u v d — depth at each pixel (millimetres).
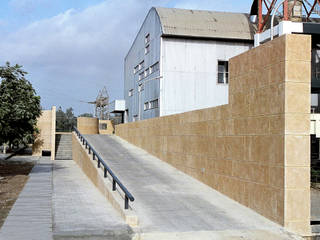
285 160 9680
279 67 10062
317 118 17219
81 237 8500
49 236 8352
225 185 13219
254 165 11227
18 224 9297
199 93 28719
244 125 11906
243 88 12023
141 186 14633
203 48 28766
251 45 29359
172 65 28422
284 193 9648
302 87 9852
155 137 22469
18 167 22016
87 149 20312
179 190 14055
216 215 10758
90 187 15398
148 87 32875
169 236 8836
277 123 10078
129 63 43219
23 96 16578
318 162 18719
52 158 27422
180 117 18156
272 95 10367
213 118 14336
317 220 10531
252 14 27969
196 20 29141
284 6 20328
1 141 17656
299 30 19875
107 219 10148
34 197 12891
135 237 8695
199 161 15719
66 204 11961
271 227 9648
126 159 21422
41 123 30828
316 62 24719
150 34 32031
